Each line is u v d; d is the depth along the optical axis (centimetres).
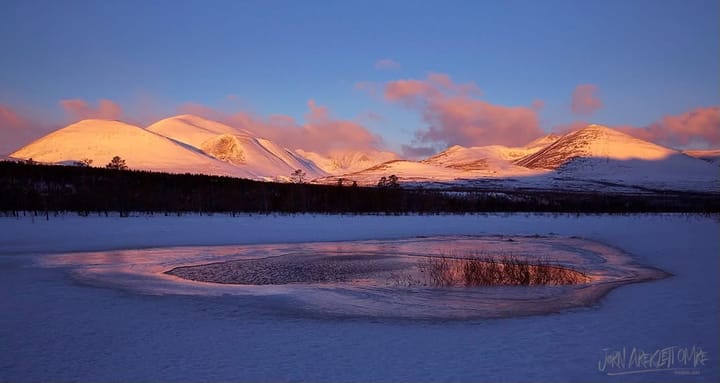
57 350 943
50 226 3775
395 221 5081
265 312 1294
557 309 1295
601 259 2395
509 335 1024
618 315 1172
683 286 1534
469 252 2750
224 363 861
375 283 1802
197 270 2105
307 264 2300
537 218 5494
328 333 1068
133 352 929
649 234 3272
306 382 761
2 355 913
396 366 832
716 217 4856
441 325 1138
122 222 4212
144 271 2048
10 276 1861
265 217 5284
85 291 1571
